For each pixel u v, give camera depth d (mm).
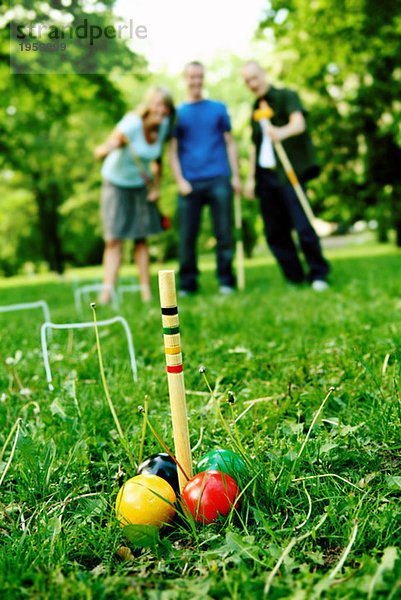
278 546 1322
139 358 3066
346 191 14906
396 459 1722
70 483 1680
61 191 23000
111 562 1341
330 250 20453
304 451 1671
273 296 5121
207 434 1934
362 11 10773
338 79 13414
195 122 5820
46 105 11977
